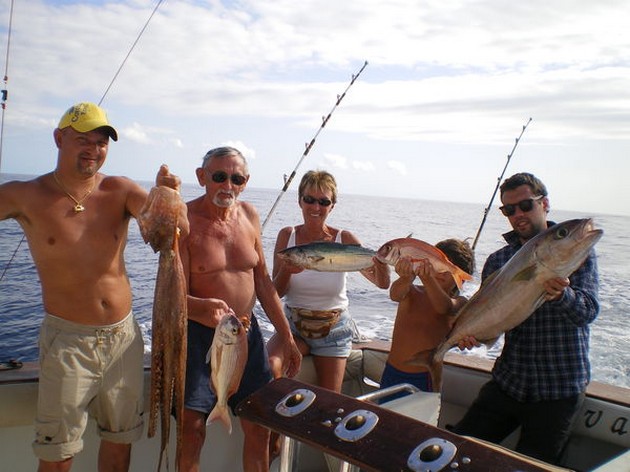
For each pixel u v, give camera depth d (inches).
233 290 127.5
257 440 127.3
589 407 137.2
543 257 115.0
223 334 103.6
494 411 136.7
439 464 67.3
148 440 133.7
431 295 136.5
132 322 112.7
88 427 127.2
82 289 104.6
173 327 88.5
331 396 84.9
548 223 138.9
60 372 103.3
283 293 159.0
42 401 104.6
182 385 90.7
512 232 143.1
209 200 127.0
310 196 158.2
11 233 633.6
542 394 129.4
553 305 127.6
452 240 152.8
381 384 149.0
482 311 125.6
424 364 133.5
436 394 114.3
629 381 255.4
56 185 104.2
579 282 127.4
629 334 329.7
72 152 101.3
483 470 65.1
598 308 125.5
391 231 1053.8
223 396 104.4
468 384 154.3
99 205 106.8
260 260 140.1
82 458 127.6
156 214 86.6
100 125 101.0
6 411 113.1
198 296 125.4
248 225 136.3
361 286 512.1
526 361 131.6
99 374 107.0
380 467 69.7
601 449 137.5
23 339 281.1
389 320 372.5
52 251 102.7
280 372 139.9
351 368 172.4
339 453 73.9
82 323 105.0
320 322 153.9
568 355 128.7
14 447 120.3
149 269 492.4
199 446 121.2
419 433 72.9
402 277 136.4
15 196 101.3
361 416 78.1
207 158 128.8
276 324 141.2
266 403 87.2
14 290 376.5
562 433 128.0
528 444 130.1
